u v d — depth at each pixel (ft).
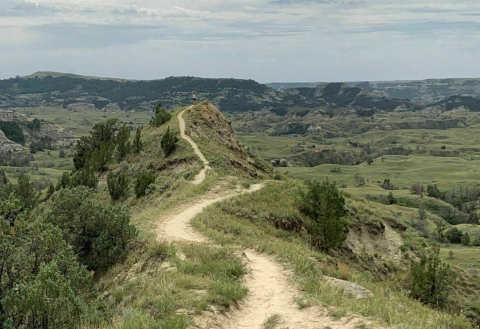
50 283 32.81
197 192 98.27
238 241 61.00
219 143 181.98
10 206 41.98
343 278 50.88
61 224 59.52
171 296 34.35
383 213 120.78
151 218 77.56
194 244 55.52
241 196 94.48
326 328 30.60
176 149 156.25
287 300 37.47
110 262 56.39
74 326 33.68
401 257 102.01
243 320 33.22
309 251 63.41
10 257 38.68
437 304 75.20
